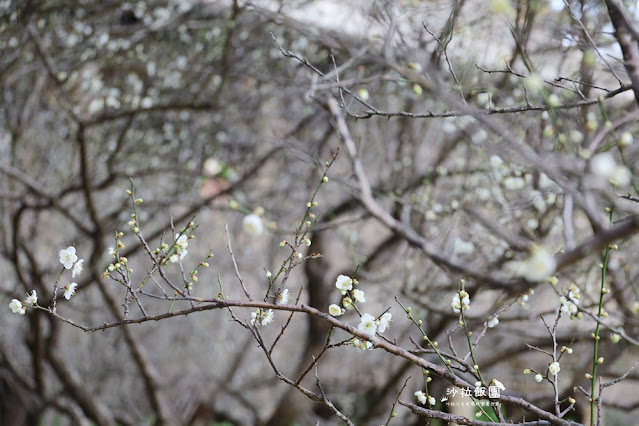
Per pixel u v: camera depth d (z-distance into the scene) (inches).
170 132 184.1
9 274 202.1
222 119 184.5
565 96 76.1
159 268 62.3
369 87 105.9
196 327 245.6
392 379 168.2
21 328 204.8
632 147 79.0
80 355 225.8
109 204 198.4
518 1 73.1
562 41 78.2
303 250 217.8
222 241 224.4
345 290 63.2
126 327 177.3
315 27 125.6
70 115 146.2
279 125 196.5
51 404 185.9
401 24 88.0
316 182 181.5
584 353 121.8
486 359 137.9
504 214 106.2
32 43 158.2
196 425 219.1
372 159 176.7
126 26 179.2
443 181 158.4
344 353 201.5
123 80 183.3
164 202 177.3
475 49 91.3
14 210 160.9
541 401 124.6
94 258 158.4
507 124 79.7
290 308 61.4
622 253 121.9
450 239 110.2
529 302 120.3
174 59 183.2
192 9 182.5
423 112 164.6
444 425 80.0
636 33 58.6
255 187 193.6
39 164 183.0
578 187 57.7
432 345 66.5
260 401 248.5
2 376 195.6
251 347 235.8
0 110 171.8
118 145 149.5
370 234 204.4
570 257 48.6
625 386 156.9
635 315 106.5
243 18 163.8
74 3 163.2
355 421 182.4
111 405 233.6
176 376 238.5
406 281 134.9
